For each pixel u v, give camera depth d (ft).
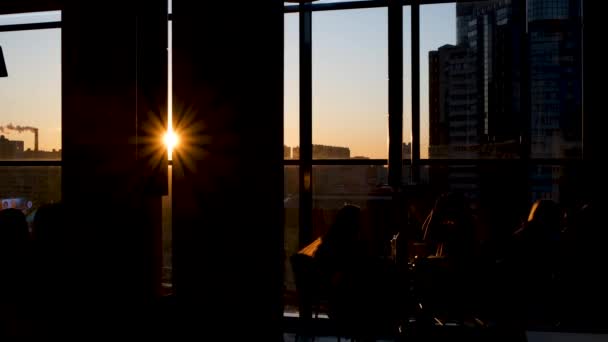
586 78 18.85
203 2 13.91
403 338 11.17
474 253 14.85
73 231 18.67
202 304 14.29
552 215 16.81
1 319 11.39
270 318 14.49
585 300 17.81
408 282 12.99
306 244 21.06
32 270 12.03
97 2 19.16
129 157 19.01
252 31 13.88
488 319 14.56
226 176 14.12
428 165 19.99
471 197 19.65
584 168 18.85
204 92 14.03
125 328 12.44
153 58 14.73
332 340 18.04
